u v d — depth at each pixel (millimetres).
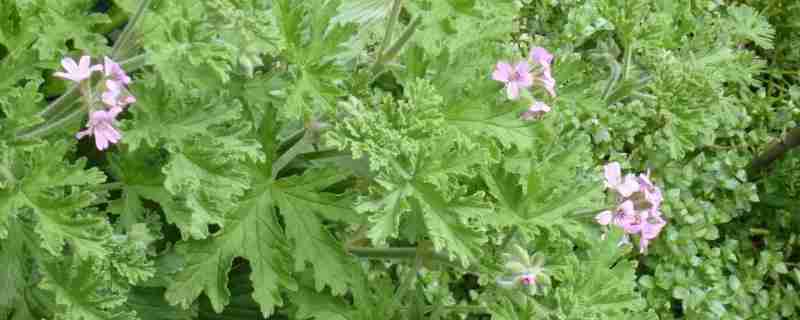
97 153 485
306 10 439
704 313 716
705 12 723
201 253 448
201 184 418
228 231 452
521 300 457
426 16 465
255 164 456
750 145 812
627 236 535
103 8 587
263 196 461
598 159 724
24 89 381
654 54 603
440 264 487
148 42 439
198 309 510
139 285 460
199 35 404
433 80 477
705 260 744
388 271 627
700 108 606
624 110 720
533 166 464
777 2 845
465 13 458
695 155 796
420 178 436
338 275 462
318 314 473
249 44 416
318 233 464
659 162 749
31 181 384
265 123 453
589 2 724
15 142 382
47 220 385
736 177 789
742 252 802
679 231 740
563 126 523
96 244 390
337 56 502
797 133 748
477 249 429
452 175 448
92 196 390
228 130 428
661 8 629
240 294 526
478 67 480
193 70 438
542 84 474
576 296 460
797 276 747
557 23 756
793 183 795
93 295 398
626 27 579
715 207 774
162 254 459
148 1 427
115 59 439
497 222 466
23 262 411
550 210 469
